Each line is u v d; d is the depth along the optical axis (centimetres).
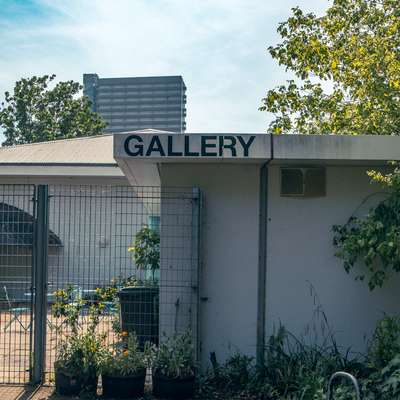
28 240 892
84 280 902
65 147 2245
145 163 819
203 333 812
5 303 896
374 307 818
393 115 1093
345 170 828
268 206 824
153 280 980
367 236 728
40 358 778
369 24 1205
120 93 14188
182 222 812
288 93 1252
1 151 2217
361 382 669
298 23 1229
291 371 733
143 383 738
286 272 820
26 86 4859
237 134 755
